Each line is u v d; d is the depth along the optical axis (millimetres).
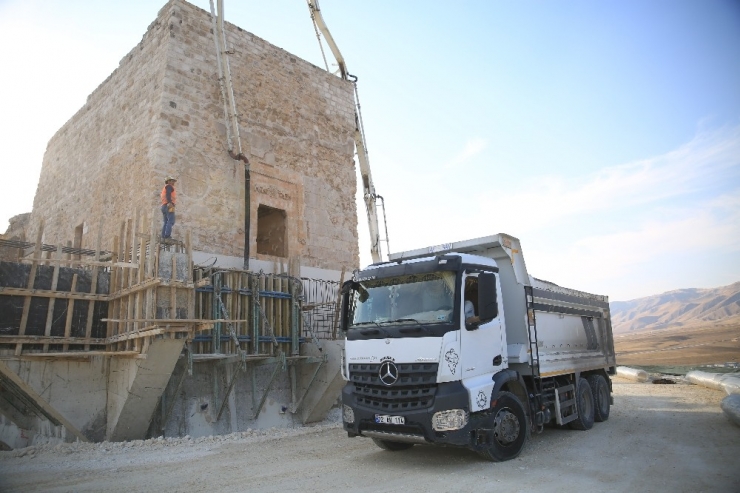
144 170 13305
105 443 8750
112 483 6020
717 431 8492
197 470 6715
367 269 7957
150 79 14102
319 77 18078
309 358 12195
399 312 7117
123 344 9578
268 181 15477
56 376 9336
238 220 14305
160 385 9391
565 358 8953
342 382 12367
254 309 11719
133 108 14617
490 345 7094
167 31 13781
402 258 9164
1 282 8930
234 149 14414
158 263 9180
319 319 14469
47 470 6773
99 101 17000
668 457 6797
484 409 6535
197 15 14531
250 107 15406
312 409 12570
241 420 11570
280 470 6680
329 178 17531
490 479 5895
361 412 6840
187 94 13805
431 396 6332
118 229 14102
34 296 9258
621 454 7117
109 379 9945
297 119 16859
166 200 11367
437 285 7008
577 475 6008
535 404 7820
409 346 6605
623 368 21609
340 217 17594
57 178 19344
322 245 16703
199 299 10789
